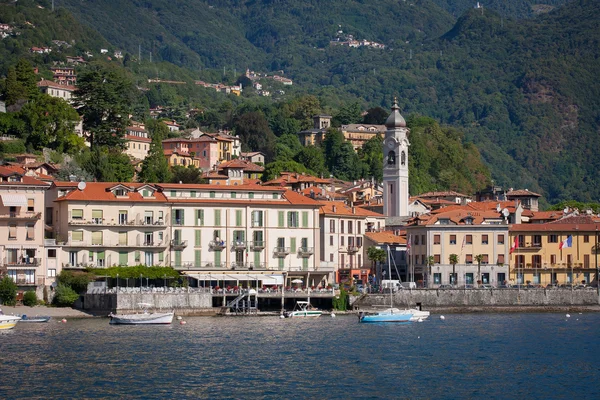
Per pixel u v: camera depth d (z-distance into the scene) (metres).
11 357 177.75
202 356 181.00
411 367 172.50
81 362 173.12
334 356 183.25
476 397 148.88
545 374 167.25
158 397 146.12
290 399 145.75
